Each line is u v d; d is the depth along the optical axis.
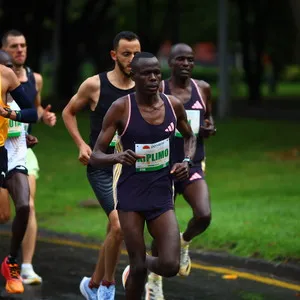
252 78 107.19
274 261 23.42
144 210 16.50
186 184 20.48
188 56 21.03
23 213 20.11
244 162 47.53
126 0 127.38
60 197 37.25
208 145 55.72
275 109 93.81
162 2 123.88
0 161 20.16
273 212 29.67
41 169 45.62
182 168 16.47
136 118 16.36
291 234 25.58
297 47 35.94
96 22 95.00
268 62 152.88
